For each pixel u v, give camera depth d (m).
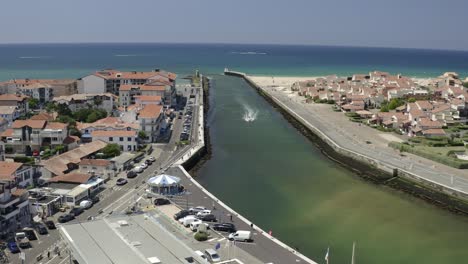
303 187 134.12
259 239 92.38
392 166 150.00
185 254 75.50
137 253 74.75
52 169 127.12
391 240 100.94
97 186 118.88
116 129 166.25
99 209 106.06
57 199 106.69
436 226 109.12
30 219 99.44
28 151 157.75
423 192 132.38
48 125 161.00
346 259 91.25
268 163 158.12
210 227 96.94
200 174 143.50
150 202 111.06
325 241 99.19
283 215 112.69
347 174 148.25
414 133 195.75
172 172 136.00
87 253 74.62
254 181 138.12
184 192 118.56
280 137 199.00
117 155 151.88
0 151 135.50
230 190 129.50
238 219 102.19
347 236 102.12
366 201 124.12
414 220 112.25
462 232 106.19
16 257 82.38
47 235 92.06
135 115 184.12
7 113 196.62
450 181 136.50
